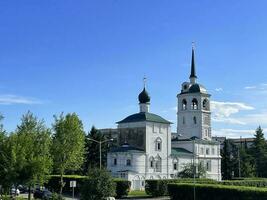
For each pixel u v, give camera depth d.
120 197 82.75
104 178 61.75
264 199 55.53
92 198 60.91
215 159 145.88
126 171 115.19
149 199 81.19
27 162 59.19
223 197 61.38
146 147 122.50
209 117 152.12
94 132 132.62
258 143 162.88
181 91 154.38
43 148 63.62
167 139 128.50
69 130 84.94
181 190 69.00
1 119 63.50
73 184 66.38
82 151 88.00
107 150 131.50
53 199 67.94
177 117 152.38
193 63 153.25
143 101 128.12
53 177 94.12
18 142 60.06
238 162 150.75
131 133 125.75
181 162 132.62
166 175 126.50
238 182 90.06
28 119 65.88
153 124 125.31
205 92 151.88
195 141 139.50
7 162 58.78
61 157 84.56
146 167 121.56
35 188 76.56
